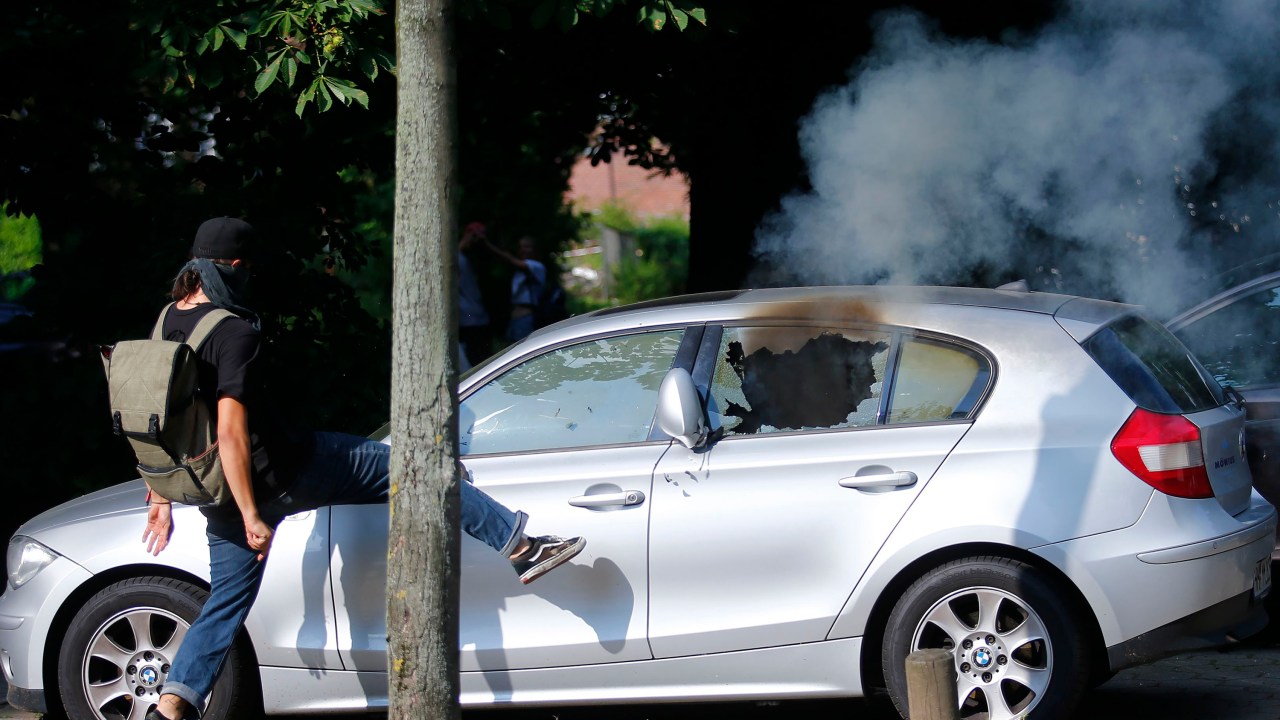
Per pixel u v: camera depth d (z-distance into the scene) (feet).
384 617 25.30
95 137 42.45
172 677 23.59
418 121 17.93
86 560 25.91
